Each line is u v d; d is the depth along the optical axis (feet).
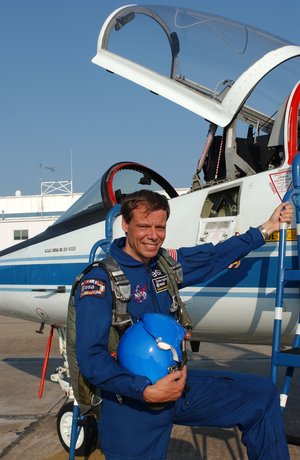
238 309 11.34
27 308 16.16
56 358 27.89
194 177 13.69
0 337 35.47
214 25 13.91
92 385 7.36
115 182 16.42
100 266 7.13
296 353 8.01
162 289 7.48
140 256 7.34
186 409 7.34
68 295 14.69
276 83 12.69
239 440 13.83
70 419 13.56
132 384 6.44
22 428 15.84
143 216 7.13
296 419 16.01
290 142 11.22
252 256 11.03
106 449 7.12
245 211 11.33
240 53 12.91
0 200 118.32
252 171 13.07
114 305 6.97
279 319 8.34
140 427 6.93
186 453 13.08
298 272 8.40
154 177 17.80
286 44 13.14
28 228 102.27
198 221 12.12
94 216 15.02
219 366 24.68
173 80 13.03
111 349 7.13
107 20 13.53
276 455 7.11
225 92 12.75
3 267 16.85
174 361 6.65
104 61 13.67
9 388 21.04
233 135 12.88
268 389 7.29
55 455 13.50
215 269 8.39
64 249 15.03
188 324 7.63
